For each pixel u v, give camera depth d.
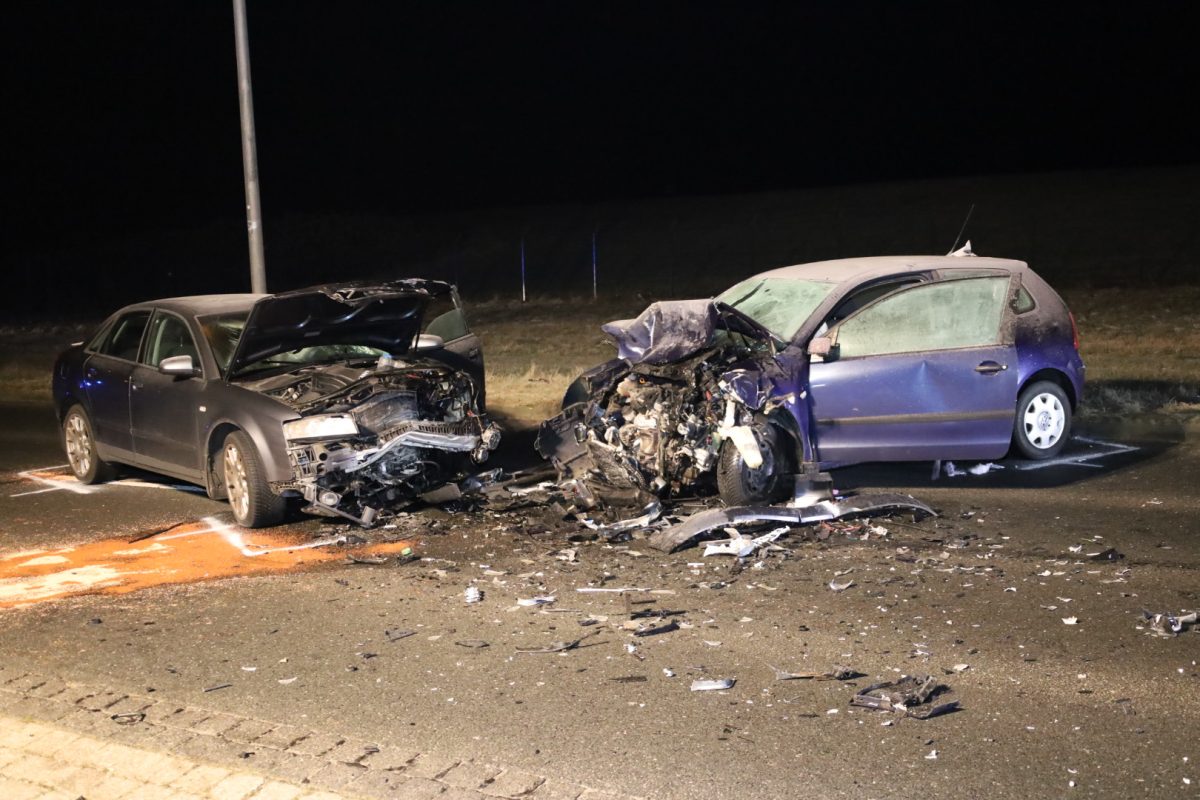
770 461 9.11
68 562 8.24
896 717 5.29
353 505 9.23
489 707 5.49
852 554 7.85
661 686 5.70
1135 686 5.57
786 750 4.98
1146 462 10.40
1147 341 19.09
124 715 5.45
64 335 29.62
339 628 6.64
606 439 9.34
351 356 10.21
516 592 7.25
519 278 41.38
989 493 9.48
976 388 9.73
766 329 9.54
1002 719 5.25
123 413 10.36
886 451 9.60
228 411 9.11
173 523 9.30
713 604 6.91
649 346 9.38
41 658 6.25
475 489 9.80
